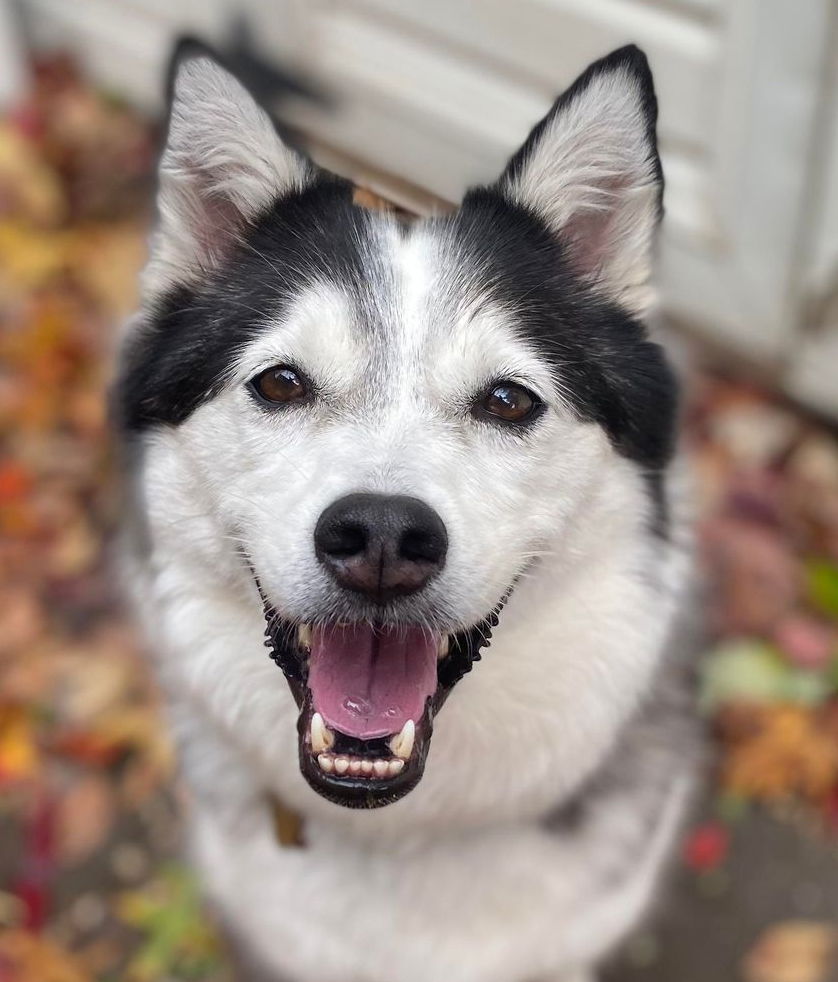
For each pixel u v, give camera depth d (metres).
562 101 0.33
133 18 0.82
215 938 0.49
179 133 0.33
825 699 0.55
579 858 0.39
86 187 0.79
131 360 0.35
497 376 0.32
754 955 0.49
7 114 0.84
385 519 0.29
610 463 0.35
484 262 0.33
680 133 0.63
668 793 0.41
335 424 0.32
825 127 0.58
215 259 0.35
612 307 0.35
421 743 0.32
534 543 0.33
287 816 0.38
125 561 0.40
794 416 0.68
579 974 0.45
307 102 0.44
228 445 0.33
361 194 0.35
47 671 0.57
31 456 0.65
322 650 0.32
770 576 0.59
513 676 0.35
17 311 0.72
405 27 0.68
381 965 0.40
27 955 0.48
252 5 0.66
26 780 0.54
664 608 0.37
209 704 0.37
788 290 0.64
